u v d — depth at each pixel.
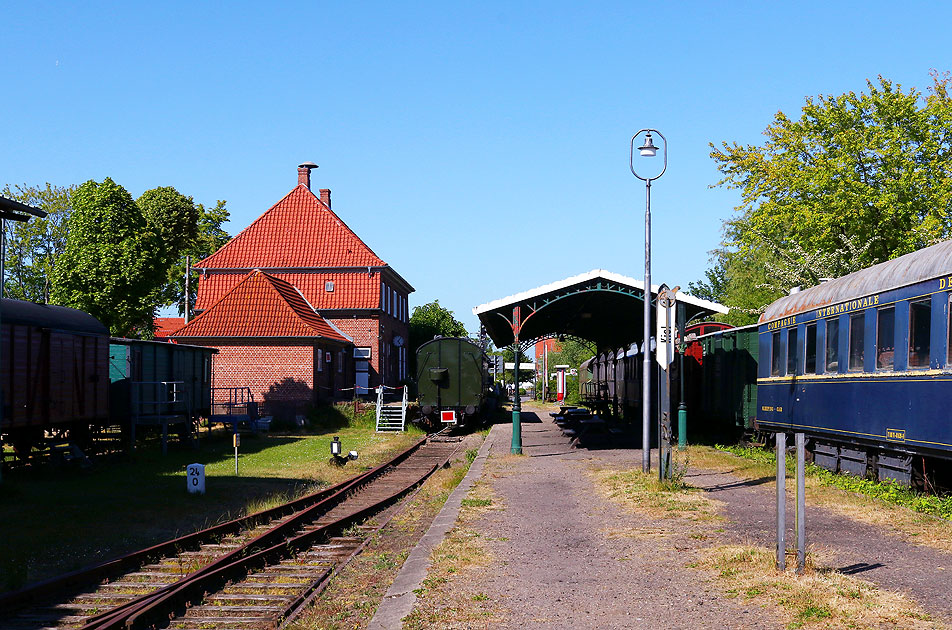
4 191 52.53
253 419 31.78
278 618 7.69
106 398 22.09
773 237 34.06
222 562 9.59
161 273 37.50
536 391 85.62
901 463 13.52
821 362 16.81
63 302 35.69
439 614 7.16
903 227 28.14
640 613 7.05
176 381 26.11
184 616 7.90
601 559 9.19
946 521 10.78
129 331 38.22
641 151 16.73
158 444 24.80
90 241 35.81
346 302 46.38
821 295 17.09
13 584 8.33
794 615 6.78
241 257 47.78
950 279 11.87
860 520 11.05
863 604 6.95
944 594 7.32
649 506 12.69
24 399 18.22
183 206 62.44
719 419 25.69
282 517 13.30
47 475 17.78
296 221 48.97
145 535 11.52
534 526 11.37
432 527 11.43
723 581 7.94
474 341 37.22
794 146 30.05
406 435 31.61
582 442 26.55
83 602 8.18
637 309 29.38
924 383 12.54
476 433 34.12
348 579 9.27
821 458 17.16
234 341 36.19
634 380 35.16
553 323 34.41
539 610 7.25
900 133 27.61
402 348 55.34
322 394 38.00
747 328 22.42
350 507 14.91
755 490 14.29
